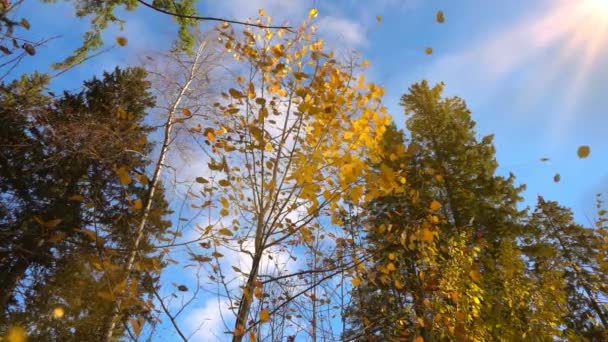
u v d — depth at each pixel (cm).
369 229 469
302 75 397
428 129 1505
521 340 715
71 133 536
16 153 612
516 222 1305
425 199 1052
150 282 331
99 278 459
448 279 623
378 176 396
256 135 383
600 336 1146
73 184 850
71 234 783
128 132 602
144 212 430
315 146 409
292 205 400
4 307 841
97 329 579
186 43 754
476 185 1323
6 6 248
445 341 523
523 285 823
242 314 347
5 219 800
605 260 1077
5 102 462
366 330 430
